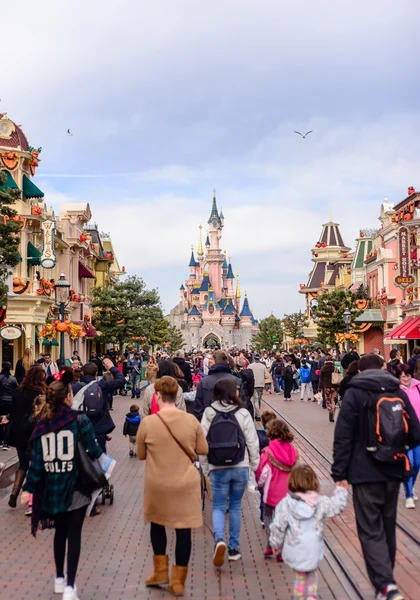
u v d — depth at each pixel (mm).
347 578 7996
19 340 34469
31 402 11453
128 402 33094
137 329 51156
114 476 14883
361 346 53219
